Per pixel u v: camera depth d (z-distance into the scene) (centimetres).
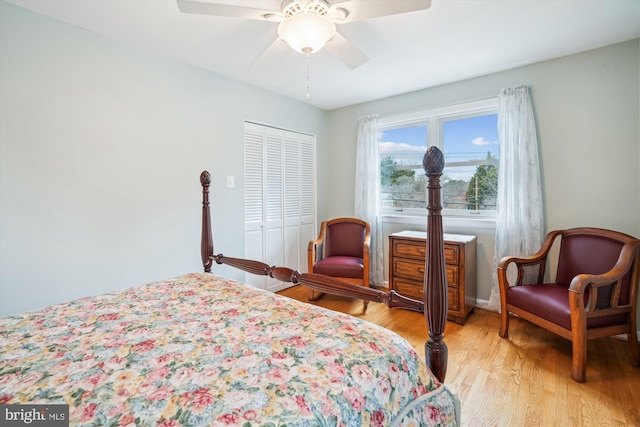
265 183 330
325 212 408
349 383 77
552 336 234
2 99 171
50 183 188
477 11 184
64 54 192
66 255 195
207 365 83
